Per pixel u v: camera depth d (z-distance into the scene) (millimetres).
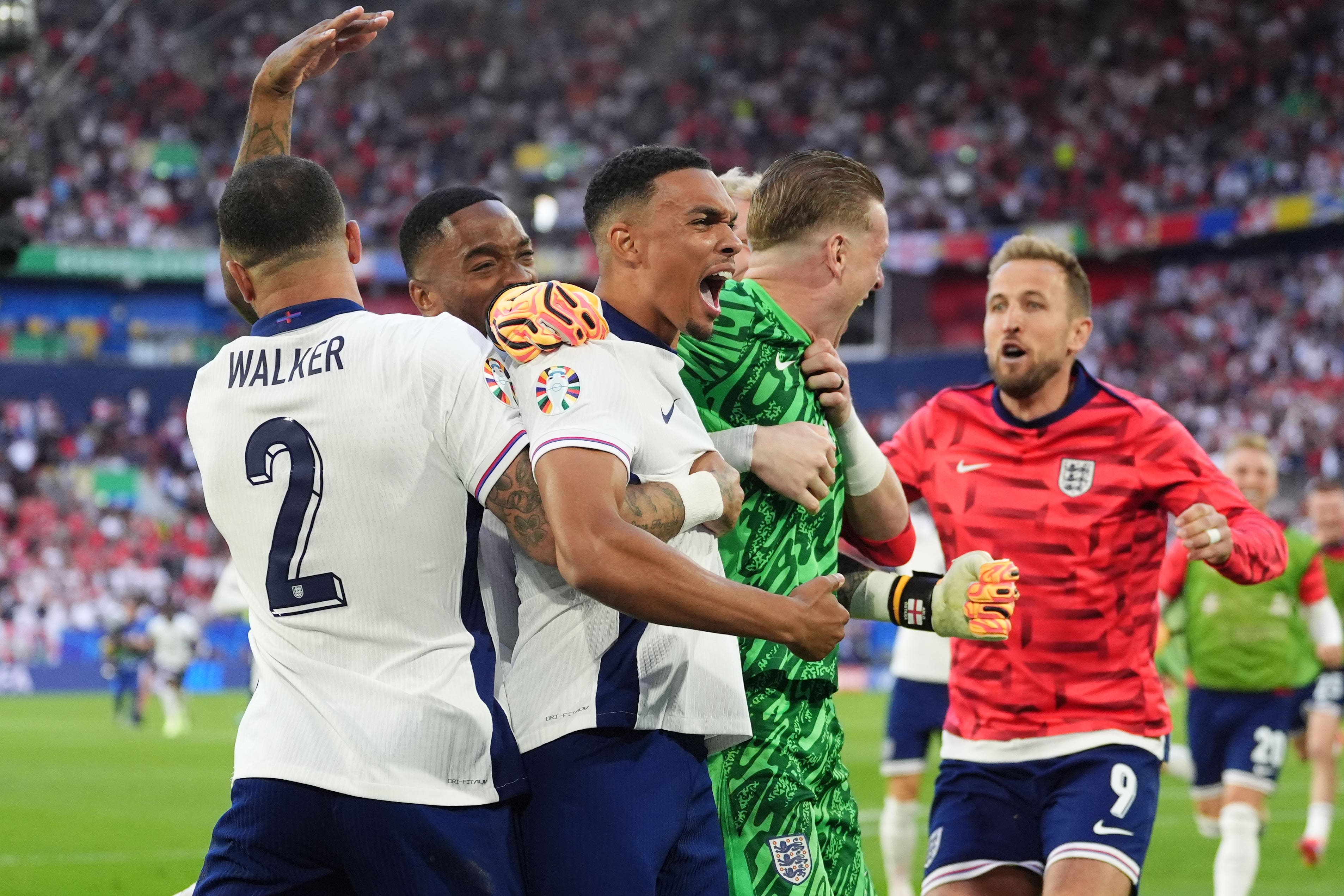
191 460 127562
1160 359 129375
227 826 10523
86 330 131625
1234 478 30406
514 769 10484
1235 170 130125
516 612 11320
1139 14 148000
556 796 10672
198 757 57344
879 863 32750
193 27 145500
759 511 12500
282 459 10453
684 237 11219
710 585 9922
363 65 149875
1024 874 16234
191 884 29422
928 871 16594
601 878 10484
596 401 10188
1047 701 16125
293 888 10383
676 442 11148
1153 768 16078
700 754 11398
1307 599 30234
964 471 16969
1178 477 16234
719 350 12523
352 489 10305
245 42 147250
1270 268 130250
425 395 10336
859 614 13742
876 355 131500
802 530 12750
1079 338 16641
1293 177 126625
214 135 142125
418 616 10359
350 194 142250
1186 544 15164
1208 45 143500
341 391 10445
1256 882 29953
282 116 14078
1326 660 30812
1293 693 30078
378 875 10125
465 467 10297
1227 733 29062
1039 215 137000
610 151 147500
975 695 16453
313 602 10352
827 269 13180
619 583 9742
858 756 56844
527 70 153125
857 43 154125
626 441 10141
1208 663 29047
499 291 14758
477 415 10281
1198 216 125062
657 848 10695
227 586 34781
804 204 13109
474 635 10570
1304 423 115062
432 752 10133
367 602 10305
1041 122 144375
